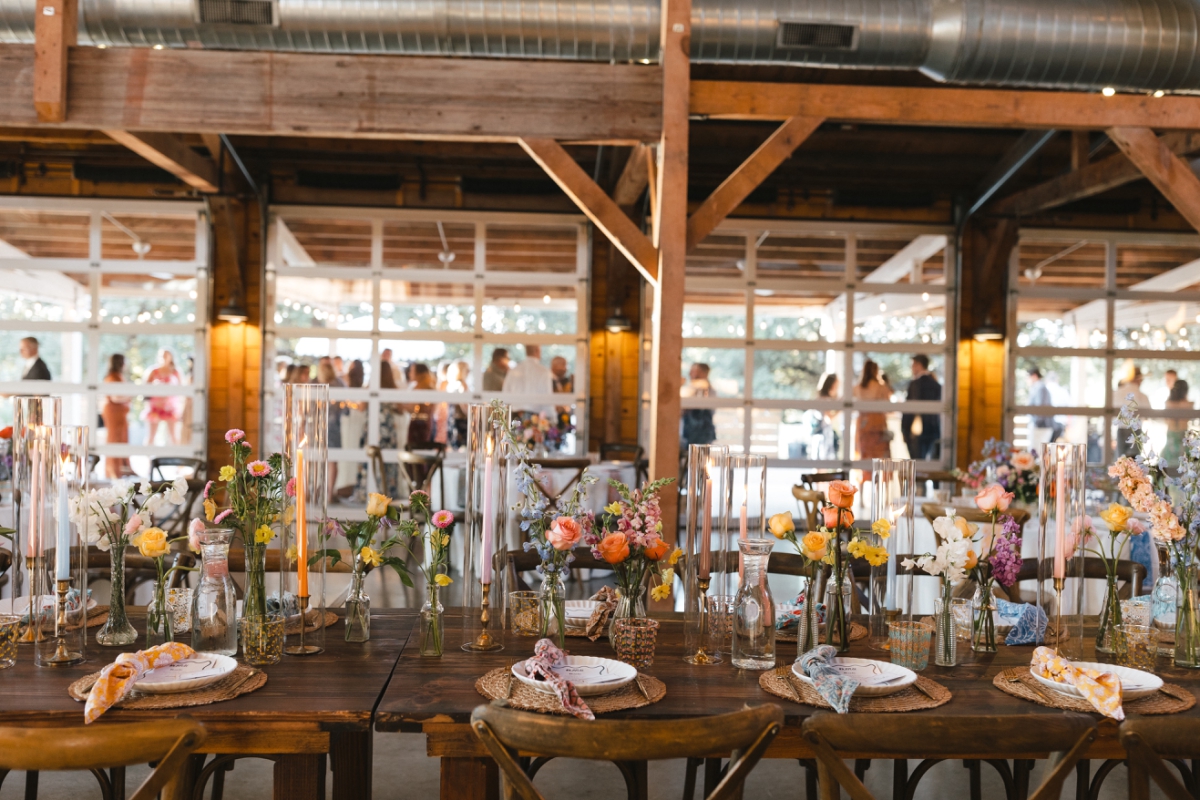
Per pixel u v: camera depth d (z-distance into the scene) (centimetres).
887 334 931
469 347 905
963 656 237
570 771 333
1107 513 234
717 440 927
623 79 505
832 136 840
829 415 930
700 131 818
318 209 886
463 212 898
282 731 184
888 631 232
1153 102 523
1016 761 240
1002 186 900
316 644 227
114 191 869
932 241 933
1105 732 192
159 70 491
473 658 225
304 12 483
